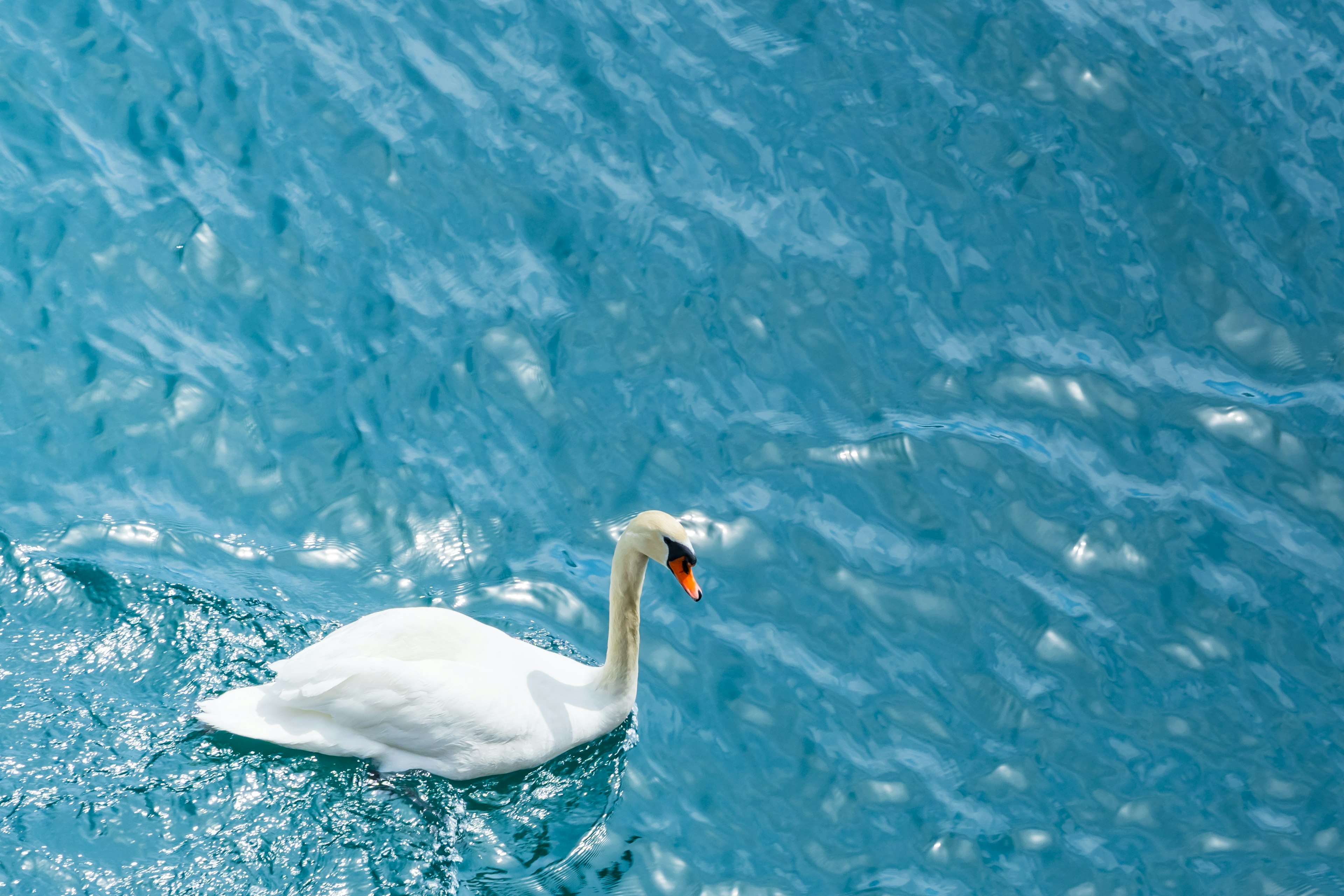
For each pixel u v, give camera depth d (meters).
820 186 16.12
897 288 15.27
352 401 13.72
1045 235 15.91
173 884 9.76
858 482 13.60
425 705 10.47
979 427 14.17
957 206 16.08
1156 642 12.56
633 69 17.14
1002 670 12.21
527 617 12.36
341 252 14.88
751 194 15.98
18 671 10.98
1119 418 14.38
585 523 13.11
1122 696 12.10
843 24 18.06
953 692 11.99
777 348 14.63
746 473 13.58
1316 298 15.55
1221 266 15.78
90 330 13.88
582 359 14.31
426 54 16.92
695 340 14.61
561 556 12.84
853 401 14.27
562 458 13.54
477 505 13.11
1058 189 16.36
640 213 15.63
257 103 16.08
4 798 10.04
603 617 12.45
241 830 10.17
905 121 16.92
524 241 15.23
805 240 15.60
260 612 11.90
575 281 14.96
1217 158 16.84
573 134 16.31
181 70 16.27
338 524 12.79
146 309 14.16
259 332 14.14
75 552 12.06
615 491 13.34
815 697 11.86
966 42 18.00
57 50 16.22
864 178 16.27
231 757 10.57
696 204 15.82
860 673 12.08
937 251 15.66
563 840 10.65
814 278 15.27
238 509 12.77
